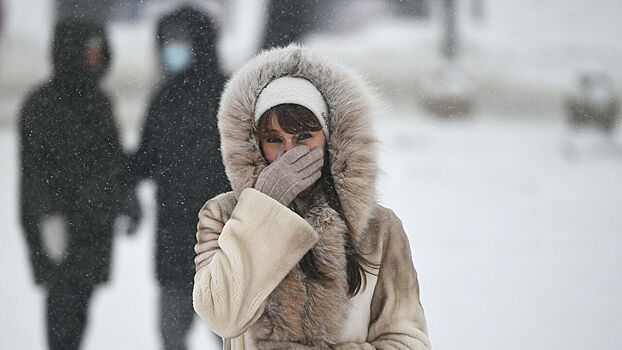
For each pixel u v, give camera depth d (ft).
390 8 202.80
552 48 198.39
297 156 26.50
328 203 27.45
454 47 196.34
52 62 55.88
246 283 25.59
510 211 91.45
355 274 27.17
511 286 66.23
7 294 61.93
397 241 28.25
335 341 26.55
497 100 168.86
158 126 52.95
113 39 171.01
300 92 26.78
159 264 52.44
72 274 54.75
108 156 54.80
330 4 194.08
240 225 25.75
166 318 52.11
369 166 27.09
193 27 52.90
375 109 27.76
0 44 167.73
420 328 27.99
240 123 26.99
